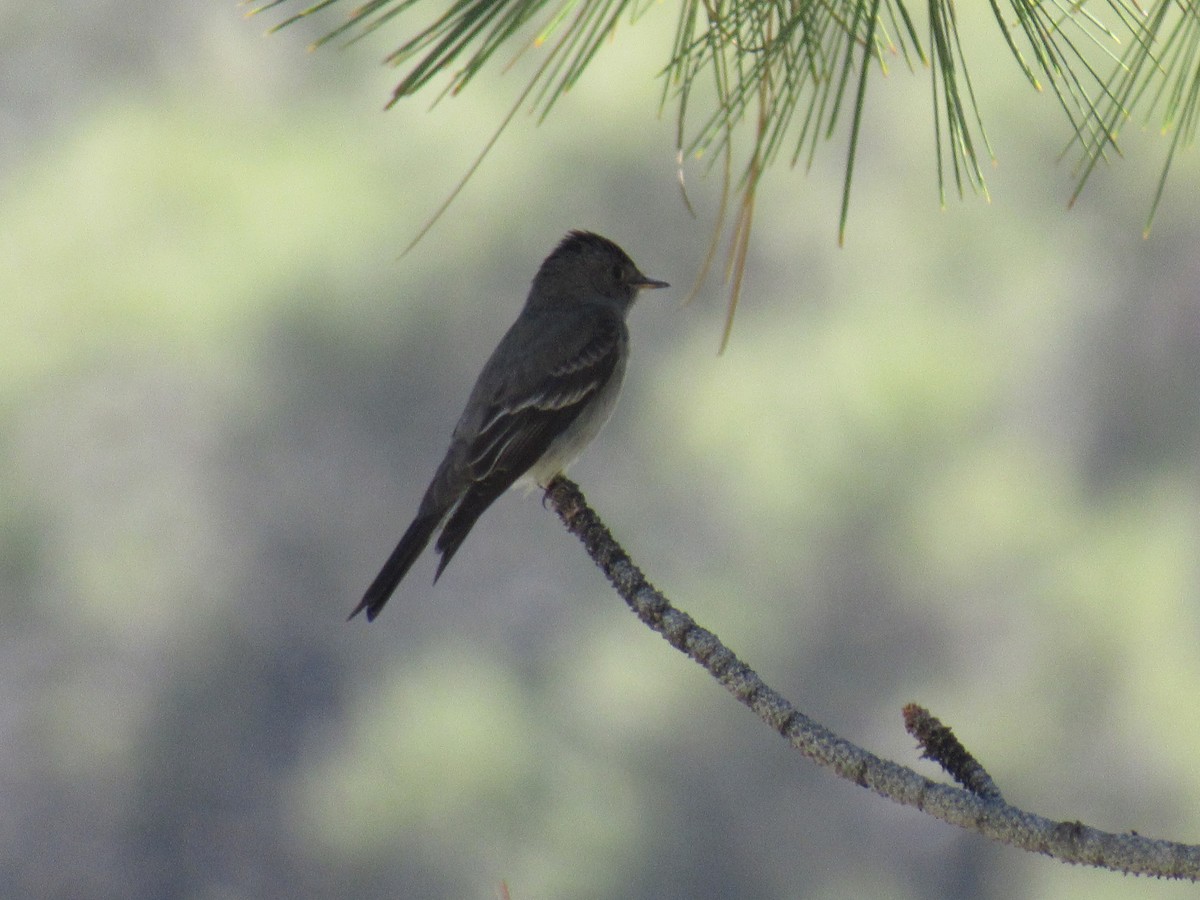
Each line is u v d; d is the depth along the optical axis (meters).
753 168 3.02
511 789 15.11
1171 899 13.38
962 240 14.39
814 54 3.17
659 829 15.38
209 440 16.09
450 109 14.74
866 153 14.16
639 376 14.84
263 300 15.02
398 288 15.27
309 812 16.77
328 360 15.48
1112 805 14.81
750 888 15.65
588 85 14.31
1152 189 14.58
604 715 15.52
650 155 14.70
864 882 16.02
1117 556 14.93
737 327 14.50
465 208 15.03
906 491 14.39
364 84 14.96
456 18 2.65
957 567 14.80
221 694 16.81
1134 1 3.38
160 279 14.58
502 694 15.80
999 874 16.19
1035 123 13.96
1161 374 15.46
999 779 15.12
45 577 16.06
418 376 15.84
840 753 3.72
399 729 15.49
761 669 15.05
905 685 15.08
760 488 14.34
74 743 16.62
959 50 3.22
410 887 14.91
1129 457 15.54
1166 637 14.91
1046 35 3.28
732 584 14.94
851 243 14.25
